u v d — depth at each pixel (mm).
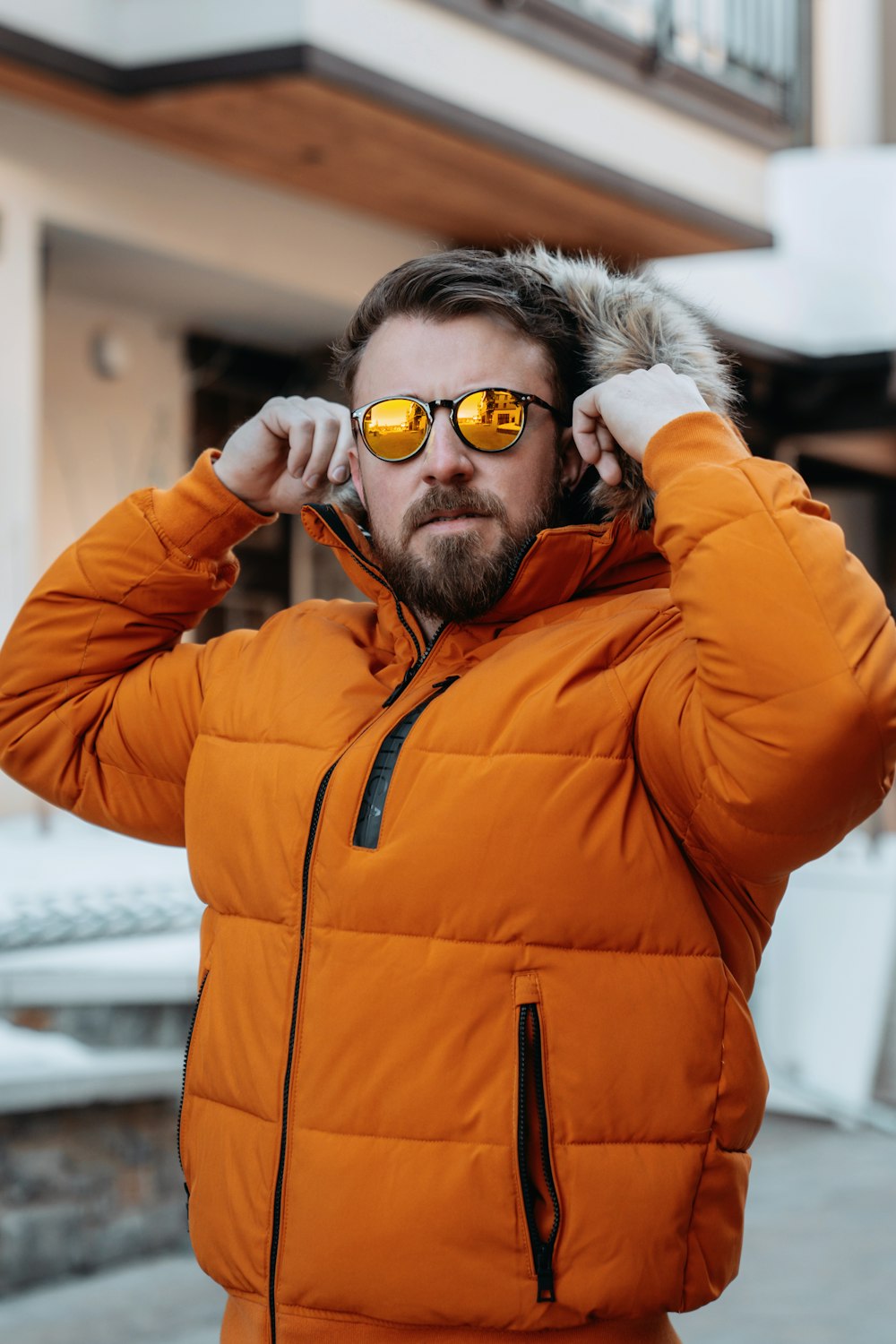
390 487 1605
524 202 6871
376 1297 1416
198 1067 1621
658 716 1430
